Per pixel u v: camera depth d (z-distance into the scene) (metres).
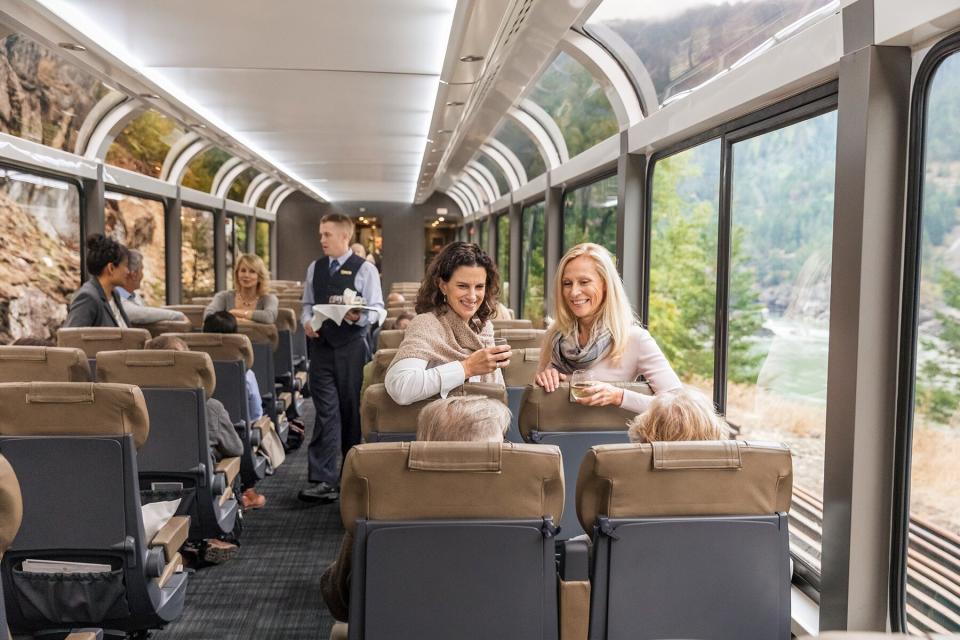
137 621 2.80
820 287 3.35
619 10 5.23
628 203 5.83
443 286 3.14
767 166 3.85
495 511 1.79
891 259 2.69
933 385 2.56
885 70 2.63
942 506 2.52
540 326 10.28
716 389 4.36
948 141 2.50
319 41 5.04
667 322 5.37
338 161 11.91
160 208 10.90
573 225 8.43
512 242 11.77
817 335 3.36
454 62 4.85
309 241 21.45
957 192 2.47
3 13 4.27
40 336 7.29
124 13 4.46
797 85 3.30
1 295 6.66
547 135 8.66
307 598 3.86
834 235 2.85
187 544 4.32
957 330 2.46
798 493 3.45
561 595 1.83
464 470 1.76
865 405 2.71
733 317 4.21
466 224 20.36
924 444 2.61
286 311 6.76
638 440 2.09
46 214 7.33
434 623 1.79
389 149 10.38
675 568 1.84
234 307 6.70
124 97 7.71
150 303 10.62
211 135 8.59
